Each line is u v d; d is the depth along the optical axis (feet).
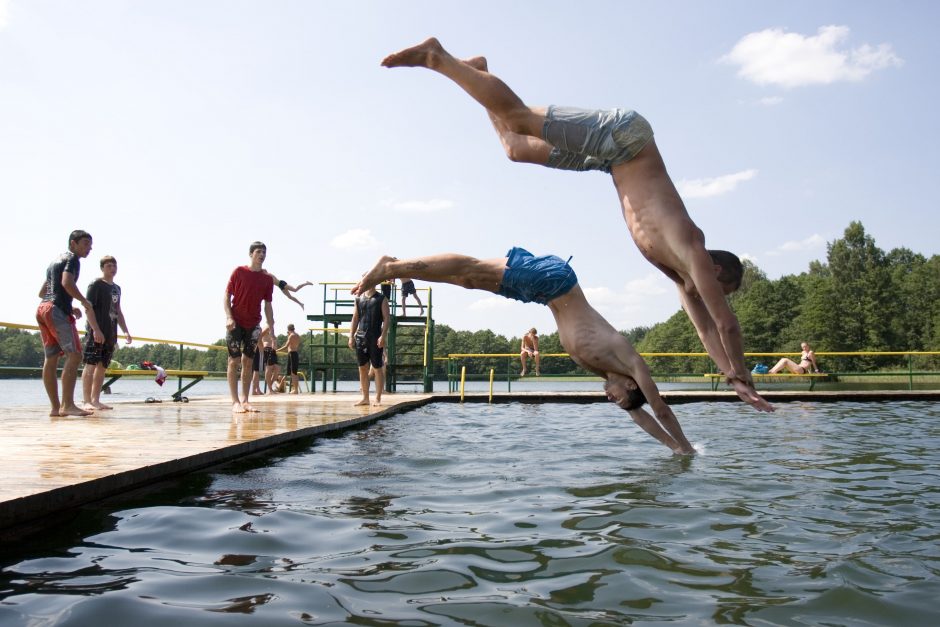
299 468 15.31
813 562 8.32
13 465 12.47
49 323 22.81
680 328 253.65
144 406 31.14
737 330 11.99
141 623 6.29
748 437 22.90
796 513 10.98
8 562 8.18
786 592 7.24
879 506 11.55
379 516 10.66
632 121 12.17
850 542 9.25
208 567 8.05
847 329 221.46
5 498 9.30
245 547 8.89
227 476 14.14
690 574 7.87
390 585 7.43
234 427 20.21
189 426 20.44
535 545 9.04
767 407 12.51
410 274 13.97
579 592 7.23
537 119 12.59
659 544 9.11
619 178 12.66
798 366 56.59
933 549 8.90
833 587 7.37
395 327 57.16
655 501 11.87
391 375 56.65
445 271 13.99
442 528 9.93
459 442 20.72
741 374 12.57
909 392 46.70
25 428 19.53
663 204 12.14
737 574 7.87
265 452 17.43
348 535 9.51
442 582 7.54
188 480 13.58
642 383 14.55
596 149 12.39
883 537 9.52
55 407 23.65
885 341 217.56
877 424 28.25
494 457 17.33
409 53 12.80
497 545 9.03
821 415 33.60
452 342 186.91
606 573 7.88
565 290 13.97
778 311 240.73
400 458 17.01
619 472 15.03
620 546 8.99
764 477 14.42
